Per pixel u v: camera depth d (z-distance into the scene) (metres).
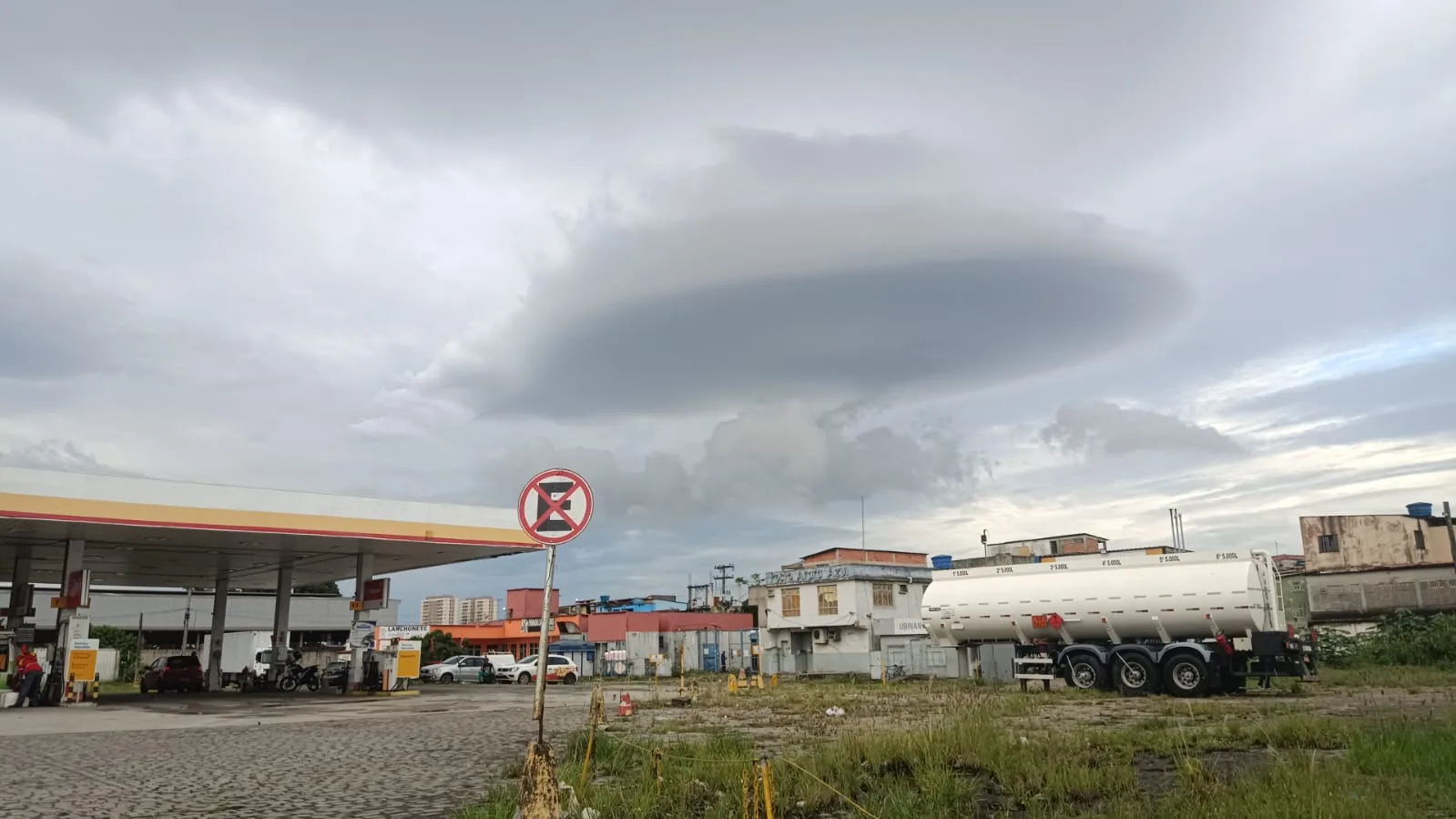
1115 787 8.95
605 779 10.95
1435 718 13.30
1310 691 24.36
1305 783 8.05
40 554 36.78
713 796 9.35
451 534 32.50
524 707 26.14
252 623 70.75
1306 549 44.12
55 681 28.03
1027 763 10.15
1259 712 18.23
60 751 15.24
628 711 21.78
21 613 32.84
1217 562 26.20
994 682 29.36
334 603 73.62
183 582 50.72
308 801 10.14
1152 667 24.91
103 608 67.44
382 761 13.60
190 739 17.12
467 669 49.34
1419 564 41.66
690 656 59.12
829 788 9.05
